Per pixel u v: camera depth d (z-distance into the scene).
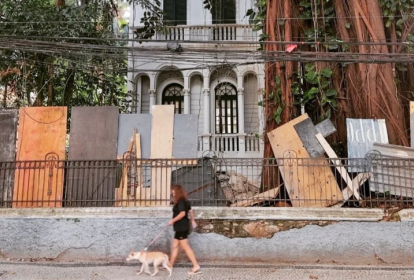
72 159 7.36
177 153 7.32
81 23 11.81
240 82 15.41
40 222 6.68
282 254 6.40
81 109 7.61
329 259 6.35
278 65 8.57
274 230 6.48
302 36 8.88
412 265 6.23
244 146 14.95
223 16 15.89
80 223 6.67
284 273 5.76
